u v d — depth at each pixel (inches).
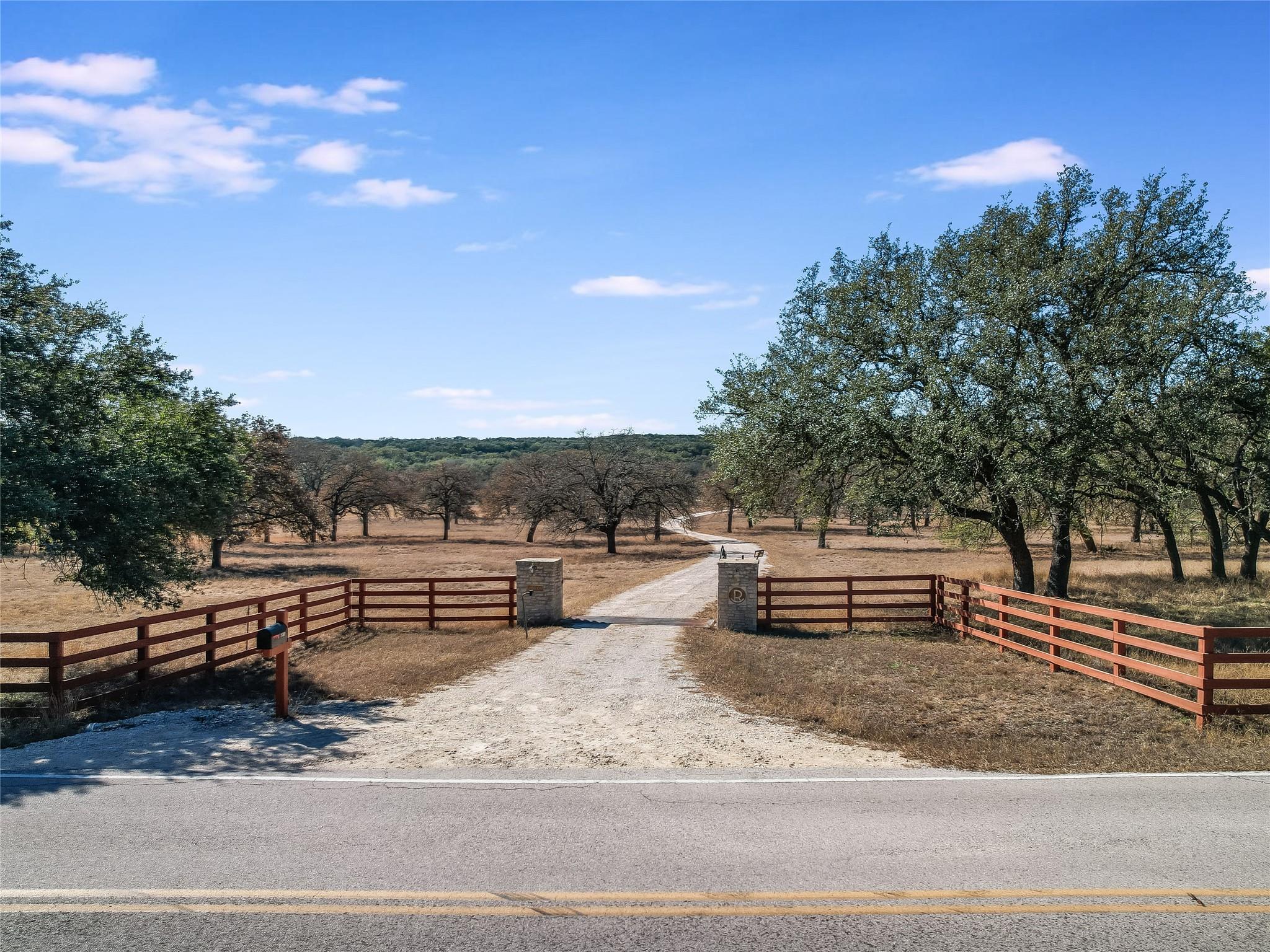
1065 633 669.9
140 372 741.3
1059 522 765.9
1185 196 741.9
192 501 717.9
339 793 274.2
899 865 210.2
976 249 781.9
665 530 3496.6
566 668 537.3
